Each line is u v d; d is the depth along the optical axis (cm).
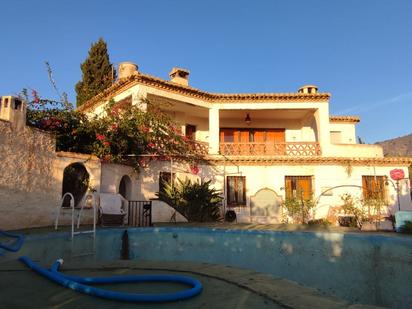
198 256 903
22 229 999
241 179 1881
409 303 676
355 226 1425
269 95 1936
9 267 513
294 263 807
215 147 1906
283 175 1870
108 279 431
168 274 474
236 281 425
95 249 878
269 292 377
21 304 351
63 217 1157
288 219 1800
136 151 1491
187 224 1237
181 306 343
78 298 370
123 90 1750
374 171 1877
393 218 1595
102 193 1248
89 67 2759
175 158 1689
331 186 1850
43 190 1104
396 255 779
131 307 343
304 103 1961
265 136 2225
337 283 711
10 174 1003
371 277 733
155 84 1722
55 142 1168
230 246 945
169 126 1661
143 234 980
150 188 1573
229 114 2109
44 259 768
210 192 1538
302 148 1967
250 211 1838
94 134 1348
